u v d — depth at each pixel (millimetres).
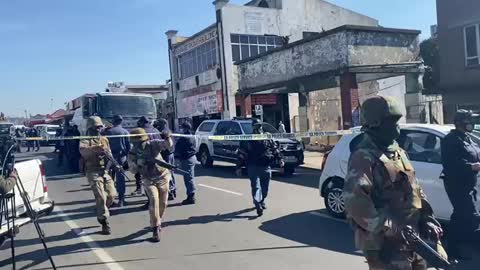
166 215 8500
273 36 30172
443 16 22531
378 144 2742
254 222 7734
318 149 21422
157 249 6379
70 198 10930
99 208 7324
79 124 21516
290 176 13562
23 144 30781
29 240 7152
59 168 17969
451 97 22344
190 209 8953
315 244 6320
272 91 23672
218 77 28969
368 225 2578
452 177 5332
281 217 8039
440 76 22922
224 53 28375
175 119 34750
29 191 6883
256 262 5625
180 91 34062
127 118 17422
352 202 2625
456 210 5371
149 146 7012
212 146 15781
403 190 2695
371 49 17172
